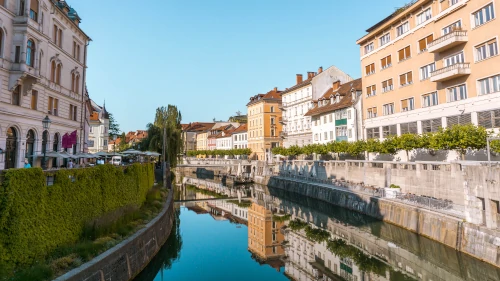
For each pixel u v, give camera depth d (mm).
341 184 34688
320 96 54781
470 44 24453
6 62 20609
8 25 20797
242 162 67375
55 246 11289
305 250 22469
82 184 13641
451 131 21016
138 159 42906
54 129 26688
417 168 24484
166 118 46875
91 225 13703
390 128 33656
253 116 76438
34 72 22516
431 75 27031
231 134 90938
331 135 46125
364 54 38531
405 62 31609
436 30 27844
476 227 15258
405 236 21297
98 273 10789
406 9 30766
